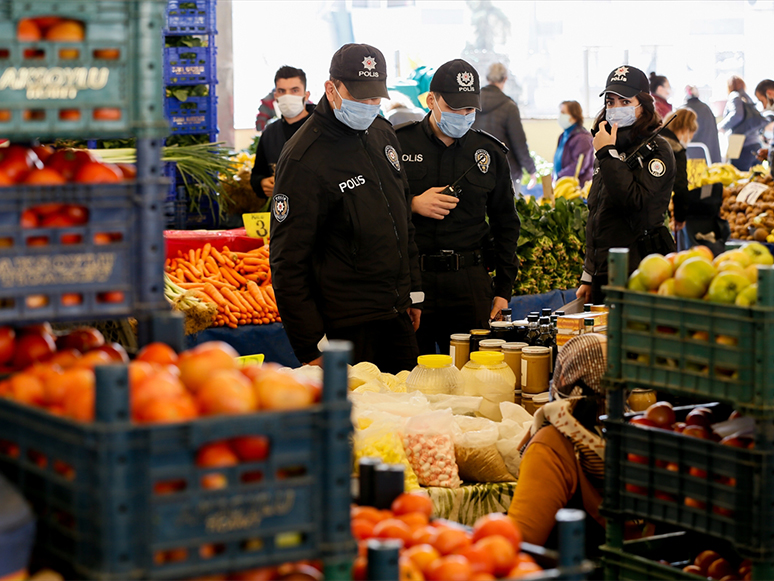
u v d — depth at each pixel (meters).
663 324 2.36
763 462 2.16
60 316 1.66
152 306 1.74
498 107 8.63
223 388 1.45
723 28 11.70
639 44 11.45
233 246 5.89
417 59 10.04
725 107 11.56
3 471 1.56
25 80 1.65
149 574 1.34
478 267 4.89
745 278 2.25
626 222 4.88
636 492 2.46
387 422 3.06
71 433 1.37
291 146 3.95
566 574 1.61
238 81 9.41
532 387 3.60
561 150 9.58
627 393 2.96
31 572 1.51
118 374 1.33
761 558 2.17
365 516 1.89
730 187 7.84
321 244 4.04
